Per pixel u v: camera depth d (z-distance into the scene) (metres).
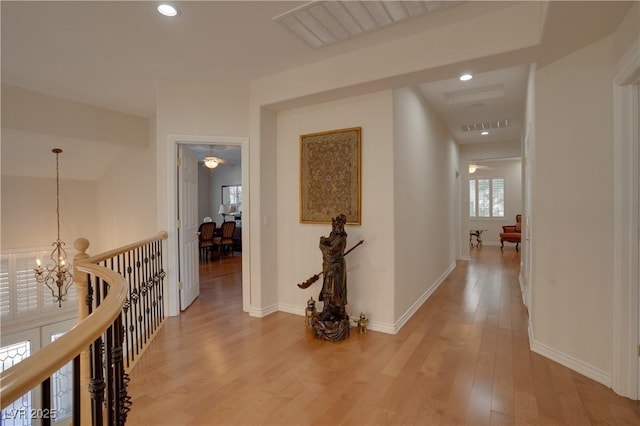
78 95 4.07
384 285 3.31
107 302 1.25
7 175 4.76
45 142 4.25
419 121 4.16
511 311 3.92
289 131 3.86
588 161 2.39
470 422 1.93
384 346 2.95
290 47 2.95
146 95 4.09
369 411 2.04
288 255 3.90
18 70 3.35
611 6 1.92
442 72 2.79
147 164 4.98
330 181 3.55
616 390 2.20
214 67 3.35
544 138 2.72
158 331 3.33
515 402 2.11
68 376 4.60
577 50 2.44
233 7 2.34
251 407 2.09
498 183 10.55
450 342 3.03
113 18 2.46
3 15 2.39
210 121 3.78
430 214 4.71
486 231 10.73
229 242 8.23
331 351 2.86
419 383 2.34
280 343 3.03
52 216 5.20
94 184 5.71
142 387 2.31
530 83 3.33
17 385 0.71
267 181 3.82
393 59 2.86
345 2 2.30
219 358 2.74
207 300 4.44
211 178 10.40
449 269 6.24
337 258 3.16
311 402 2.13
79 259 2.28
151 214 4.94
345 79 3.10
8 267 4.78
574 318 2.50
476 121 5.59
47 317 5.11
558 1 1.88
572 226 2.50
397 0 2.28
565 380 2.36
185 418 1.99
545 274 2.73
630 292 2.14
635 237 2.13
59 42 2.80
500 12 2.44
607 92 2.28
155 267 3.57
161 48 2.94
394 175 3.25
